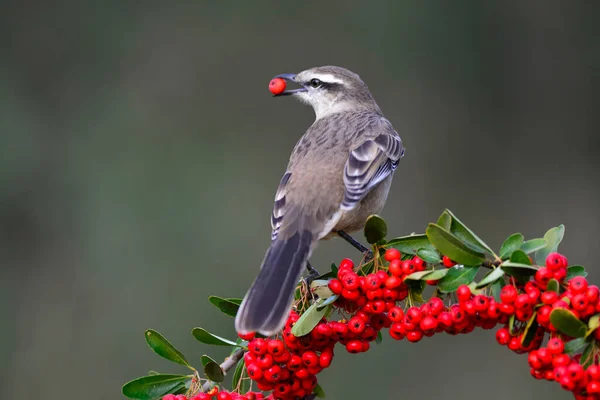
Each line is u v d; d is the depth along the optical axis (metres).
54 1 16.06
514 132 15.91
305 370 5.36
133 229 14.38
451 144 15.77
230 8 16.25
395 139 7.80
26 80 15.79
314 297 5.50
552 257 4.73
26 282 13.94
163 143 15.50
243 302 5.41
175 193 14.87
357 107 8.80
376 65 16.06
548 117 15.91
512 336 4.94
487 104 15.99
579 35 16.16
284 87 9.04
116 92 15.88
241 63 16.14
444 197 15.34
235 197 14.87
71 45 15.98
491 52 16.09
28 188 14.81
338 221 6.96
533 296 4.76
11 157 14.98
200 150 15.43
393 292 5.18
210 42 16.20
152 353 12.91
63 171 15.05
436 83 16.03
